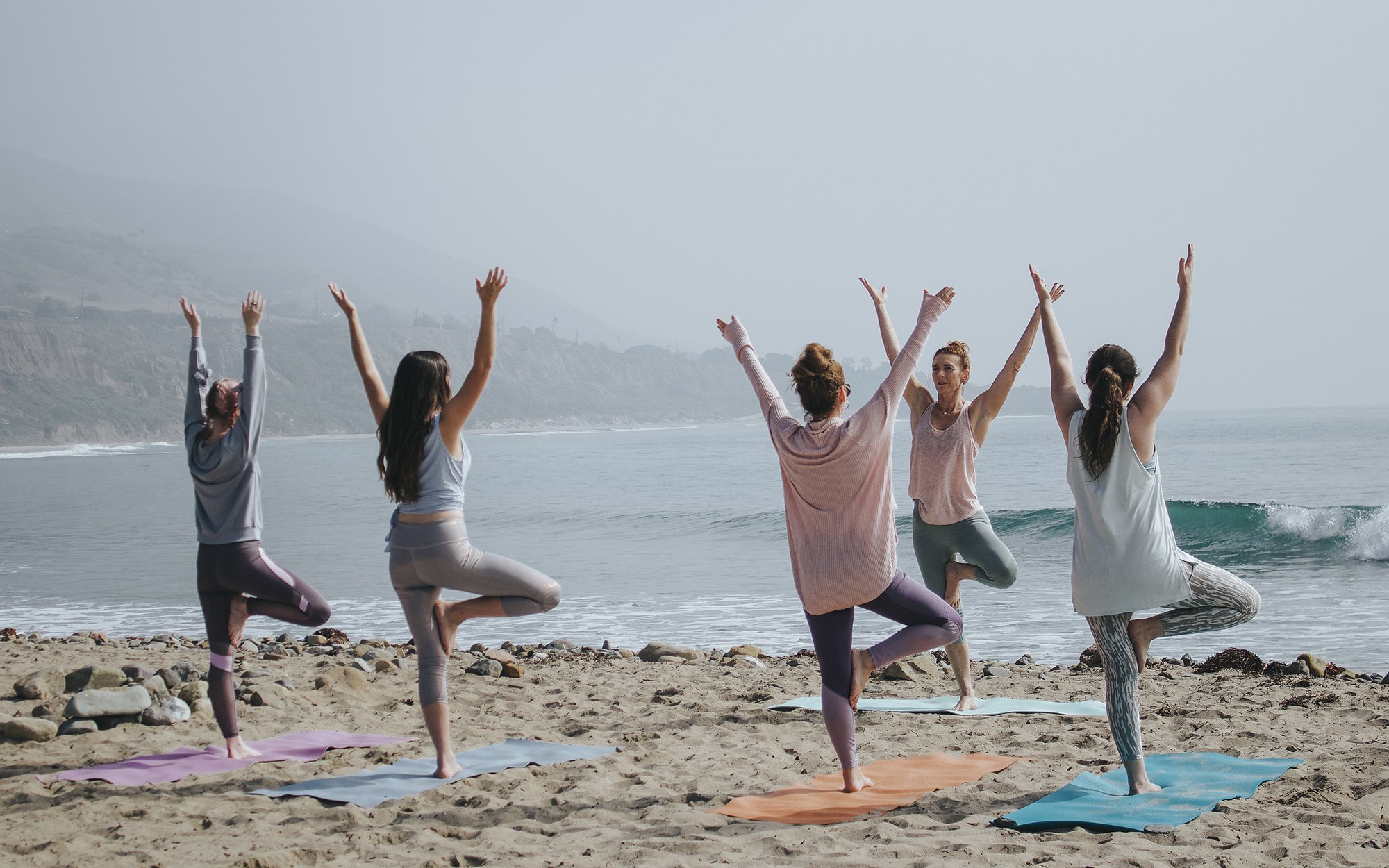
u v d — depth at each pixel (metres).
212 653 5.28
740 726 6.19
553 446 163.62
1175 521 24.06
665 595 16.66
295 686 7.40
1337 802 4.22
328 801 4.52
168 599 16.94
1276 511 23.06
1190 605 4.29
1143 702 6.84
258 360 4.89
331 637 11.38
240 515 4.93
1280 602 14.34
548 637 12.72
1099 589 4.21
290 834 4.09
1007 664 9.23
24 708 6.60
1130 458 4.13
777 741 5.74
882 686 7.59
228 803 4.50
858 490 4.29
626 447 152.88
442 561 4.60
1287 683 7.65
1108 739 5.57
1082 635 11.72
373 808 4.42
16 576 20.47
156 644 11.07
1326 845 3.70
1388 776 4.59
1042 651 10.88
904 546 23.52
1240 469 61.81
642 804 4.49
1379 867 3.49
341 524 32.78
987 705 6.57
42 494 53.97
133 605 16.31
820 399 4.40
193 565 21.80
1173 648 10.99
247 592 4.98
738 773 5.03
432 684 4.89
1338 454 78.12
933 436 6.08
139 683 7.22
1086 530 4.25
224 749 5.50
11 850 3.85
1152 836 3.81
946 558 6.21
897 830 3.97
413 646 10.02
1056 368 4.48
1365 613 13.01
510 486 59.22
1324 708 6.46
